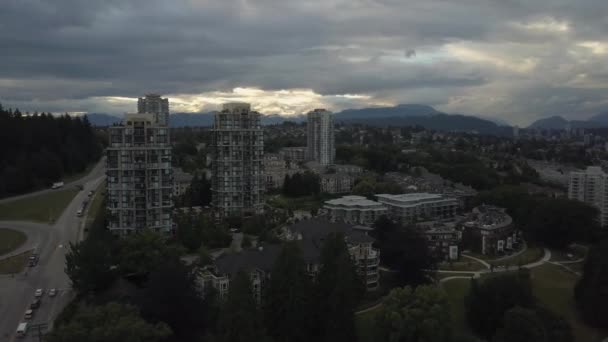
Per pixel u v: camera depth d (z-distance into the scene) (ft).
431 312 470.80
